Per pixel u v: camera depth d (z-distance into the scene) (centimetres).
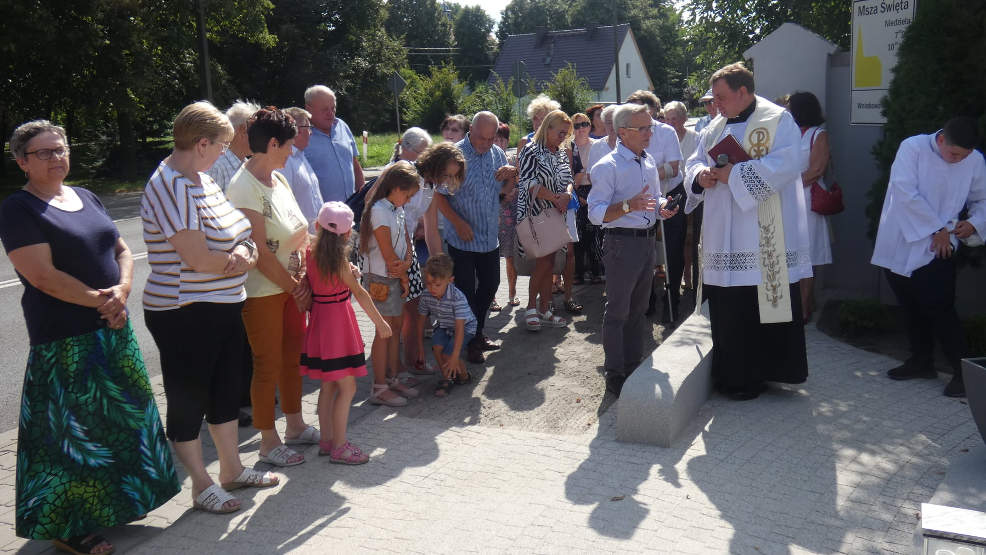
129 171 2712
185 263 365
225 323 380
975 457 412
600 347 649
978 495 367
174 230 357
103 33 2336
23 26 2106
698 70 1983
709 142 512
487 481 408
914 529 347
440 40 9244
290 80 4162
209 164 371
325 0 4231
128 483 357
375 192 516
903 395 511
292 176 546
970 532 279
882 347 613
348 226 421
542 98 739
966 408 485
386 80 4591
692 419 481
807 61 775
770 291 488
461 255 614
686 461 421
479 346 623
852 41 702
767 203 485
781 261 486
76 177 2712
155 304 369
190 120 361
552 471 416
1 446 482
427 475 419
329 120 636
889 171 640
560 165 661
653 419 441
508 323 731
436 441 466
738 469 409
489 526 359
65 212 342
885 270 541
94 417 347
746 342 504
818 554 328
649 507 371
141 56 2486
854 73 704
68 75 2323
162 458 371
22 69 2283
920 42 602
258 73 4088
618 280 533
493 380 579
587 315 749
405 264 520
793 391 524
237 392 402
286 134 414
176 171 362
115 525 362
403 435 478
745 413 488
